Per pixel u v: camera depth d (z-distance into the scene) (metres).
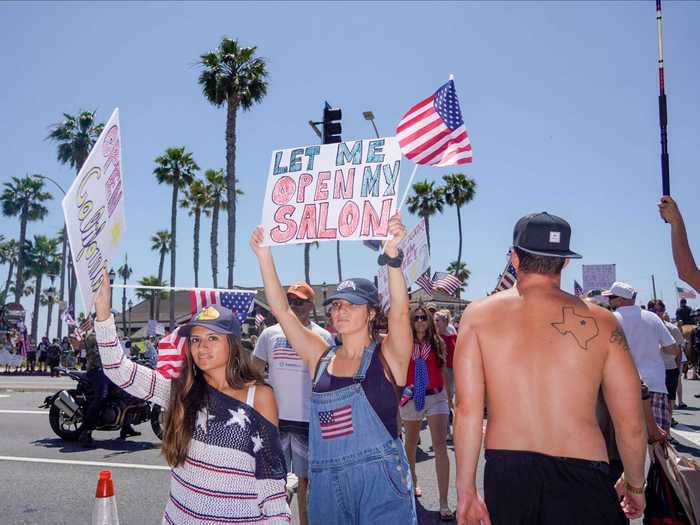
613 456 3.84
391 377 3.14
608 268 13.62
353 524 3.04
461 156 3.90
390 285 3.23
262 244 3.82
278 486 2.99
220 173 45.62
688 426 10.51
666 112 4.57
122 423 9.35
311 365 3.55
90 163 3.33
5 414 12.57
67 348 32.59
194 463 2.92
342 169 3.73
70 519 5.95
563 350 2.74
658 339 6.93
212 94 29.56
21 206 58.91
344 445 3.06
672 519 3.63
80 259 3.24
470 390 2.83
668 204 3.87
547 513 2.60
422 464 8.13
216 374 3.12
